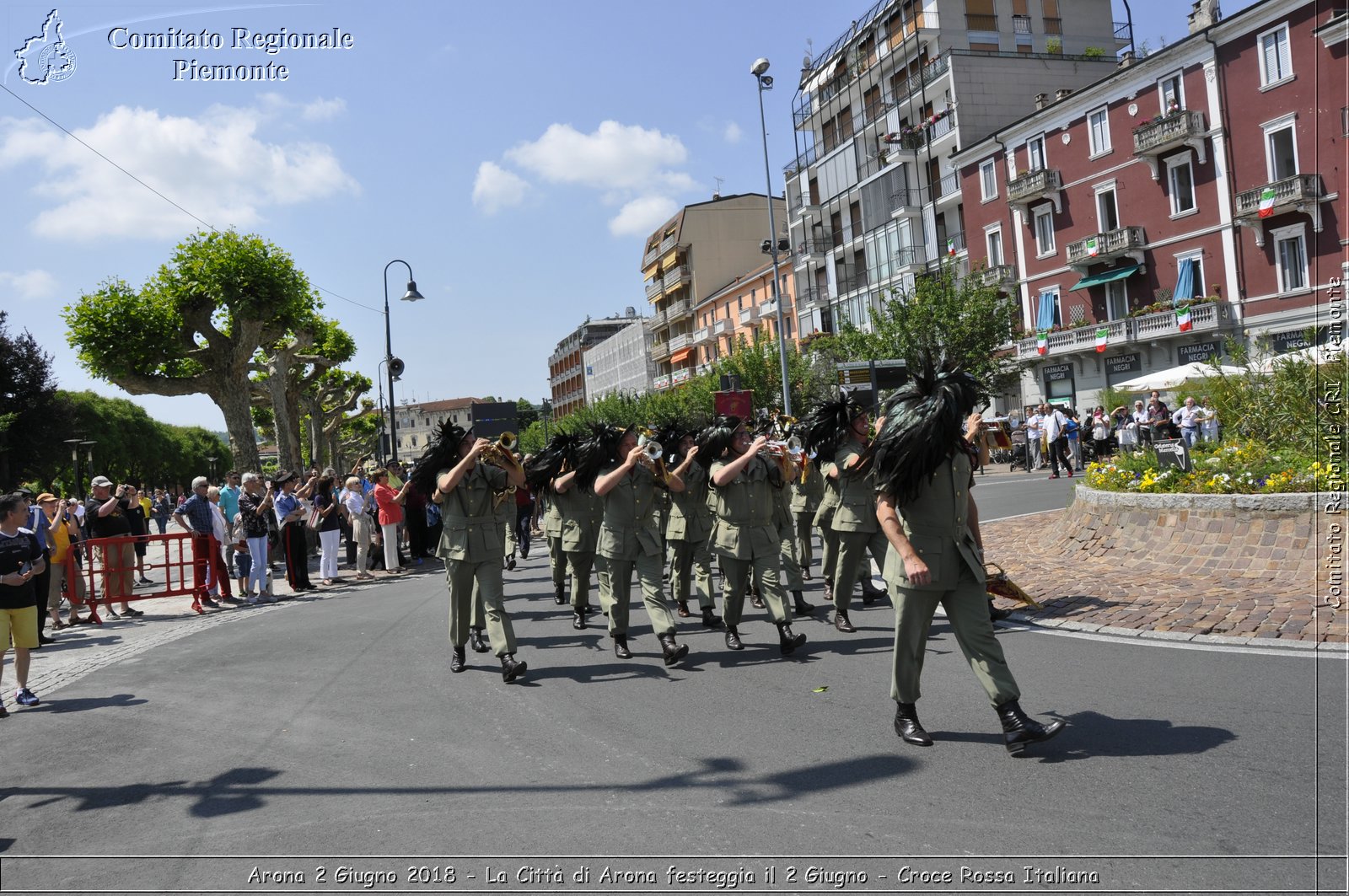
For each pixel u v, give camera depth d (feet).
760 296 211.20
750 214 253.44
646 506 24.80
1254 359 45.39
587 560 30.83
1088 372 119.75
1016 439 97.60
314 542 77.82
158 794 16.46
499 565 23.89
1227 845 11.42
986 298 119.24
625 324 399.24
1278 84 94.73
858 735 16.87
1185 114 102.22
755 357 155.53
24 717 23.22
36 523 36.32
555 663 25.21
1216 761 14.05
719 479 23.58
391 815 14.61
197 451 310.45
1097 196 117.29
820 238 181.06
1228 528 29.76
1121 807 12.75
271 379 99.66
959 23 147.74
